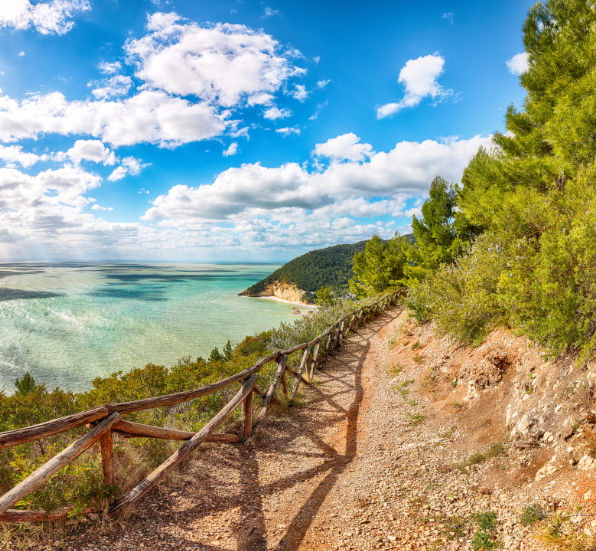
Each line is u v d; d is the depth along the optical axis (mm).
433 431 5949
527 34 8523
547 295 4602
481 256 7211
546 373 4590
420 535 3316
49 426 2887
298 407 8031
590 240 4137
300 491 4484
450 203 17844
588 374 3771
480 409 5691
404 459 5188
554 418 3951
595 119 6418
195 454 4977
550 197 5551
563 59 7625
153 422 5750
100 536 3008
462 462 4625
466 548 3006
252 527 3633
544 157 8039
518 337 5914
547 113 7902
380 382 9805
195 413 6340
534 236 5926
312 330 16859
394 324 17750
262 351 15070
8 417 6578
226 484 4449
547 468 3584
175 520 3520
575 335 4219
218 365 10836
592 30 7332
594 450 3213
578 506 2934
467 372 6934
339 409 7996
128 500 3371
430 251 19234
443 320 8227
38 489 3076
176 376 9742
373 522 3660
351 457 5559
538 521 3008
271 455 5543
